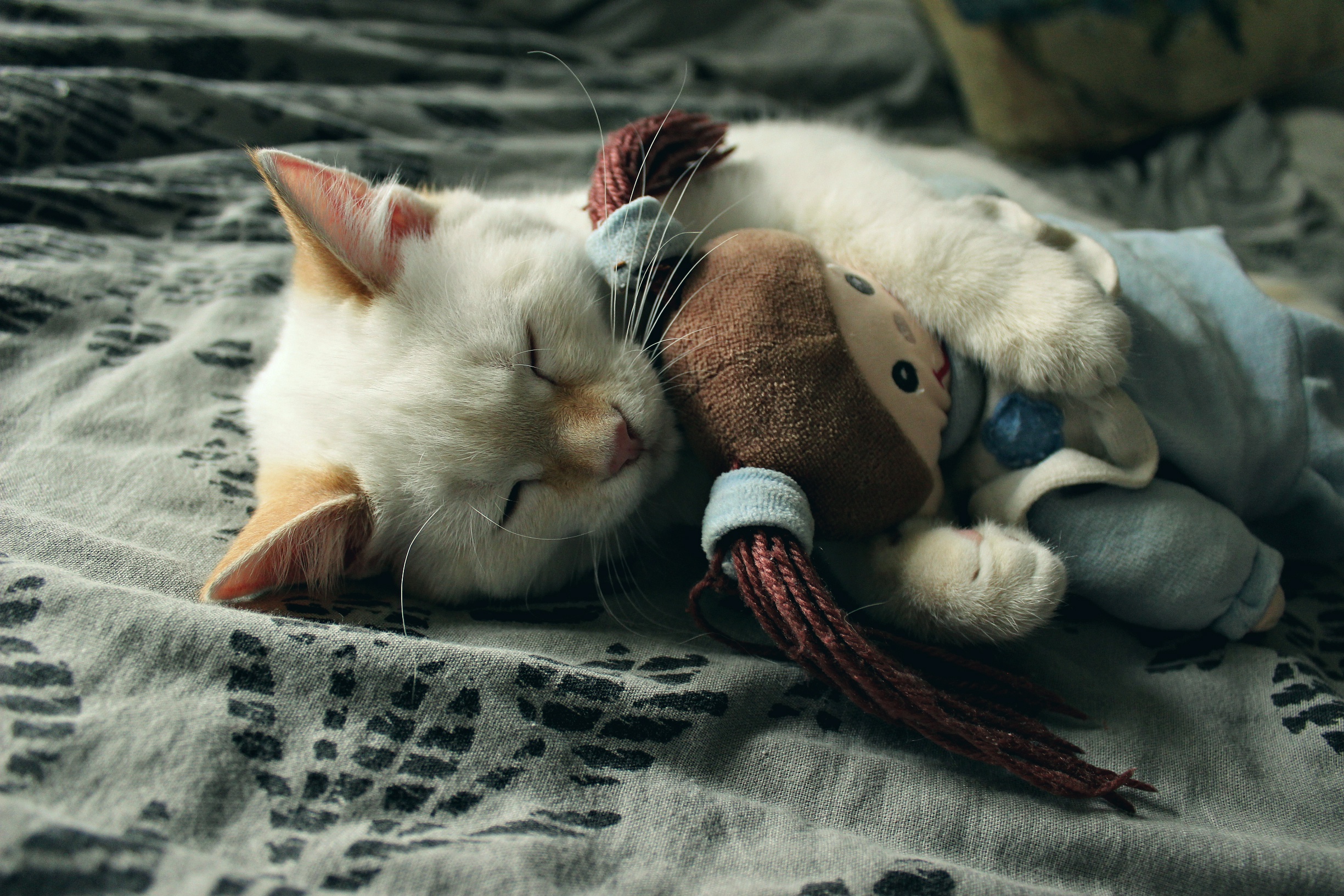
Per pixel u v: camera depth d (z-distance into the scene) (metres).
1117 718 0.42
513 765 0.39
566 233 0.46
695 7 0.85
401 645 0.40
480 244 0.45
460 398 0.43
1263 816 0.40
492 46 0.78
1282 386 0.45
